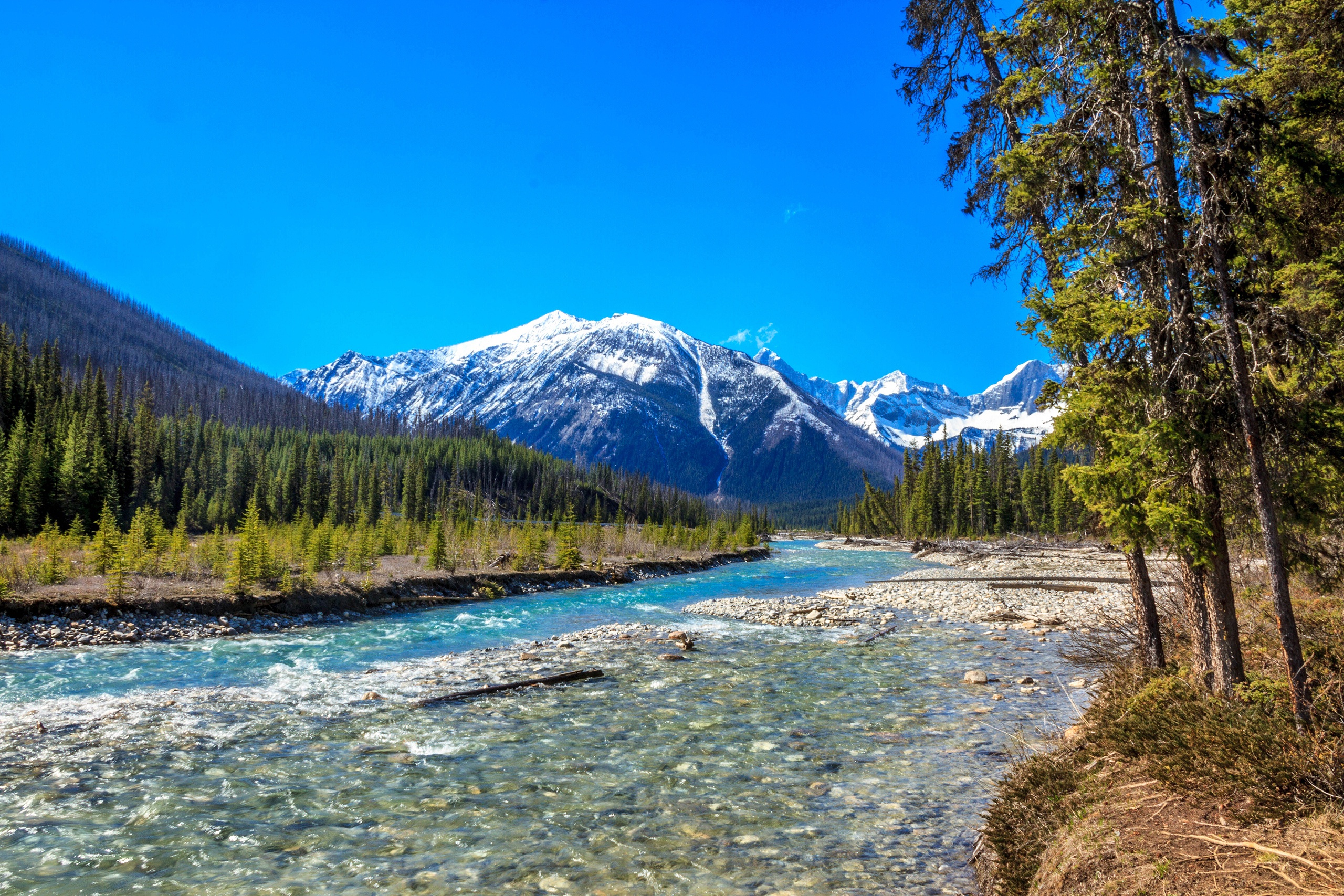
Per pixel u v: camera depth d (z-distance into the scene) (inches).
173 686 650.2
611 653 814.5
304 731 497.0
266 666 745.6
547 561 1952.5
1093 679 604.7
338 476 4124.0
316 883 285.7
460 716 538.3
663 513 6599.4
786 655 802.2
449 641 927.0
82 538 1797.5
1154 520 318.3
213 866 300.4
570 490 6515.8
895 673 697.0
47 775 405.4
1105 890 219.1
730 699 594.2
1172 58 318.0
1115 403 344.5
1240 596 482.0
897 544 4618.6
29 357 3535.9
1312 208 403.2
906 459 5442.9
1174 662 421.1
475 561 1790.1
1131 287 350.6
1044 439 376.5
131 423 3464.6
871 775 409.1
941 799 372.2
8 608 896.3
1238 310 319.6
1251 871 207.0
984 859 295.1
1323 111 368.2
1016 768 359.9
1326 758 246.1
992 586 1560.0
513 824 343.9
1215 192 311.4
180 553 1369.3
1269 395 311.4
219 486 3604.8
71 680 669.3
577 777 408.5
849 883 283.9
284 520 3405.5
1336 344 323.0
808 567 2583.7
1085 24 376.5
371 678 681.0
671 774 413.1
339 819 349.1
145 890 279.1
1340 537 335.6
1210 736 275.9
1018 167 397.1
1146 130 359.6
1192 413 317.4
